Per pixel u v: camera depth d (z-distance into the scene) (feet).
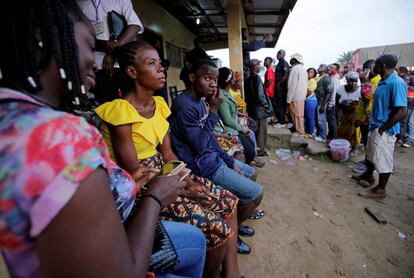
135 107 5.04
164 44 22.13
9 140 1.69
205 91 6.85
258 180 13.16
